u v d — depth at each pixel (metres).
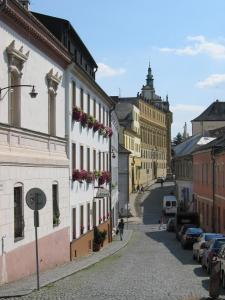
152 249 39.91
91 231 37.84
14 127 20.70
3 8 18.83
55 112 27.41
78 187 33.06
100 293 17.38
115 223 60.31
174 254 35.50
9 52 20.06
